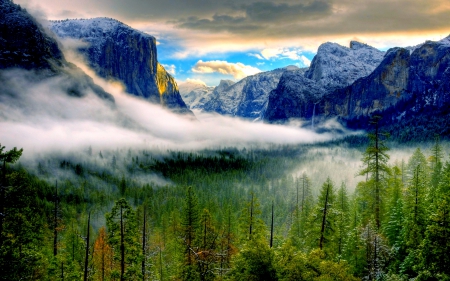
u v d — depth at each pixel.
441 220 28.09
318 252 27.92
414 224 37.91
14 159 23.70
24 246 26.31
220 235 51.84
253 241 28.69
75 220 111.62
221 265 38.53
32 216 26.72
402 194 50.31
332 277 26.62
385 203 48.16
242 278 27.06
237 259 29.09
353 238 41.59
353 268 38.62
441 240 27.86
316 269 26.83
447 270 27.23
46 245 53.25
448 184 38.50
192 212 43.31
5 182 23.56
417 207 39.09
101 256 52.09
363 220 50.09
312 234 42.06
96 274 50.09
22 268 24.33
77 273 43.66
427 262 28.80
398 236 42.12
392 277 33.12
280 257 27.48
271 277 26.28
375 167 43.44
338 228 42.91
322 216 41.09
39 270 37.16
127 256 36.84
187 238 42.53
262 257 26.88
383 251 39.19
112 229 36.31
